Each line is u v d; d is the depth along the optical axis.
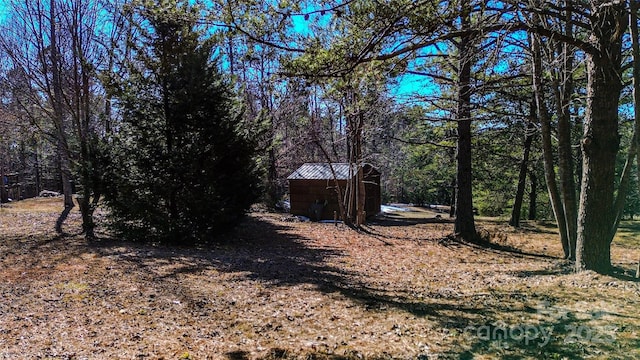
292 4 3.90
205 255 8.89
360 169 16.33
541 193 19.83
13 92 12.81
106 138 9.87
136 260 7.93
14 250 8.42
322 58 4.25
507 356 3.57
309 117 19.94
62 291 5.80
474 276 7.59
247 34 4.07
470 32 4.85
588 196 6.27
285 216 18.91
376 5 3.99
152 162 9.72
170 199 9.94
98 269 7.11
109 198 9.70
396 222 19.08
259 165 12.16
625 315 4.30
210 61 9.98
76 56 9.64
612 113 5.93
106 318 4.75
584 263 6.42
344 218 16.45
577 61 8.03
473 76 9.63
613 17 5.50
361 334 4.37
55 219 12.77
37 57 10.34
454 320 4.72
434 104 10.91
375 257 9.67
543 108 8.21
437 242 11.87
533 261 9.10
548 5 5.84
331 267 8.32
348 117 15.02
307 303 5.57
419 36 4.32
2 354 3.70
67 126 12.78
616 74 5.61
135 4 4.55
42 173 30.69
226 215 10.42
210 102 9.83
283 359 3.73
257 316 5.00
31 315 4.80
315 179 19.94
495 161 16.34
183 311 5.11
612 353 3.39
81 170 9.60
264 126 11.49
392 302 5.66
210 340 4.19
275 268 7.89
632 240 11.86
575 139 12.85
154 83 9.59
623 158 15.88
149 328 4.48
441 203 37.84
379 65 4.55
